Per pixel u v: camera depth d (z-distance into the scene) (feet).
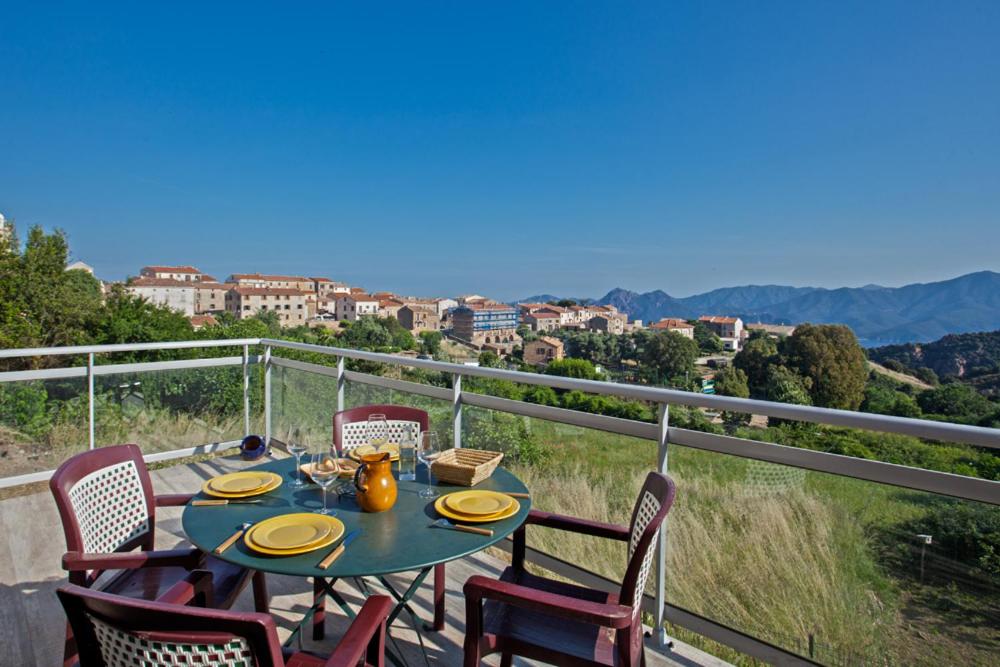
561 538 8.14
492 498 5.68
